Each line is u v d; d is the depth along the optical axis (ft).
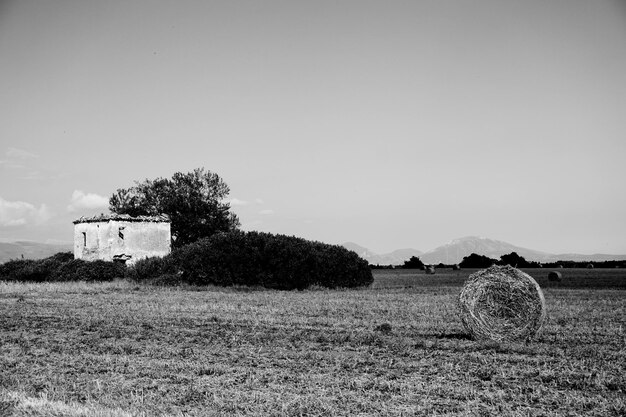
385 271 296.30
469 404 35.78
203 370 44.75
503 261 331.57
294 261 142.51
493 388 39.42
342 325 70.38
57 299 109.40
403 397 37.24
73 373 44.47
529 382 40.83
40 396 37.78
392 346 54.95
